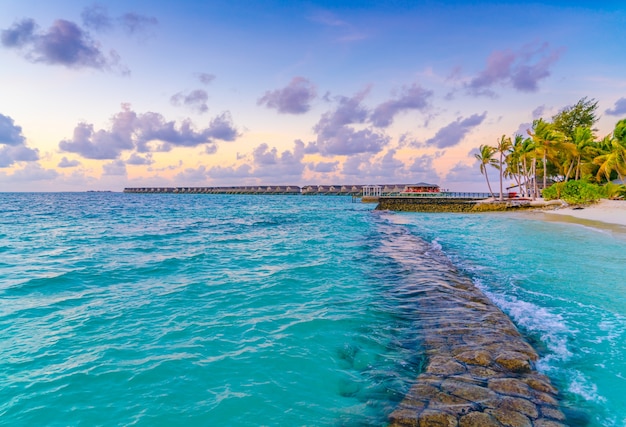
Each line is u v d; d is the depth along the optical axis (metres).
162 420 4.57
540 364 6.13
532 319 8.26
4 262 13.89
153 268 13.02
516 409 4.74
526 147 57.72
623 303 9.41
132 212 48.72
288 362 6.10
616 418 4.70
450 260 15.17
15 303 8.91
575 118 63.88
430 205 56.22
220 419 4.62
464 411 4.67
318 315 8.32
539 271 13.01
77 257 15.05
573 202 45.12
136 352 6.31
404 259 15.25
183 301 9.20
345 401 5.06
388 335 7.28
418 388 5.25
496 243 20.14
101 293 9.84
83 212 46.91
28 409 4.71
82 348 6.44
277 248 18.11
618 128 45.84
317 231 26.92
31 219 35.16
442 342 6.89
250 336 7.09
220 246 18.64
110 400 4.94
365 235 24.27
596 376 5.76
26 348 6.41
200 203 88.62
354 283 11.22
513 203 52.59
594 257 15.66
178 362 5.98
